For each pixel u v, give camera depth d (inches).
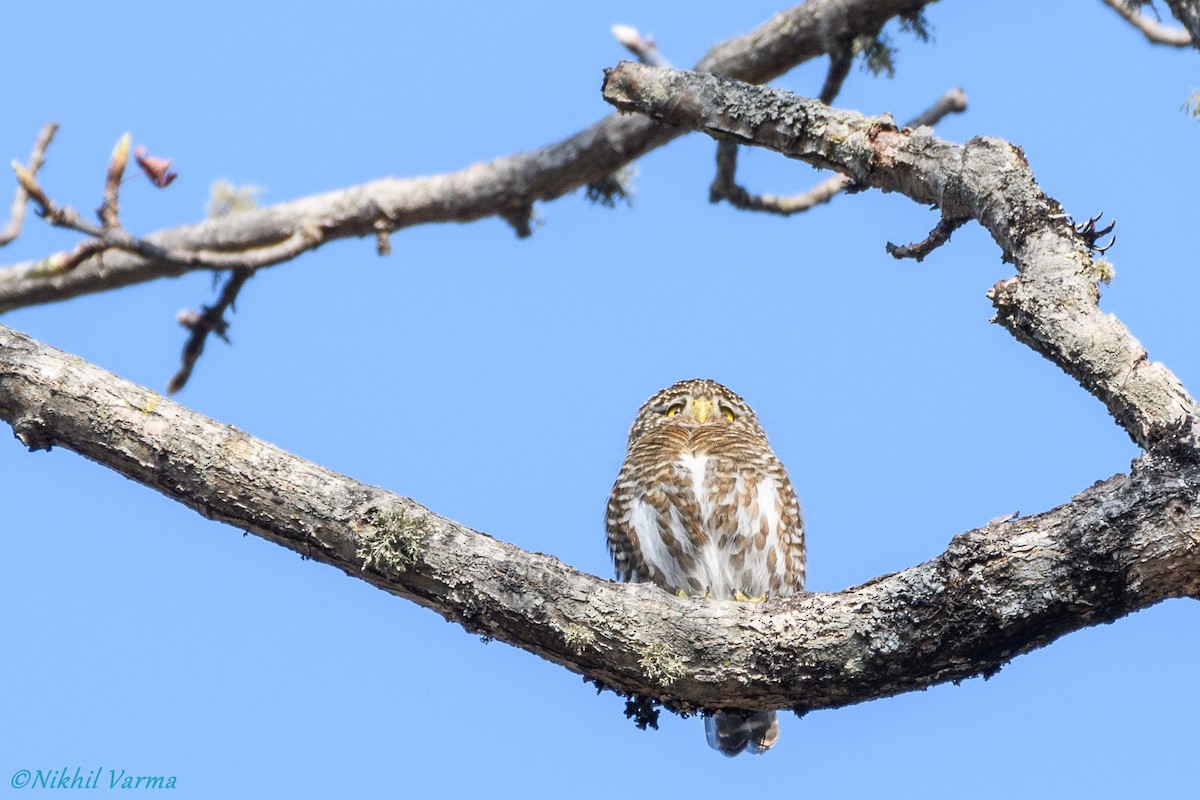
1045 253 360.8
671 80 445.7
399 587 341.1
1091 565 297.4
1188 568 290.8
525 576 338.0
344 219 610.2
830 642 325.4
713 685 336.5
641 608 338.0
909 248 418.9
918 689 329.7
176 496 342.3
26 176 471.2
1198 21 413.4
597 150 596.4
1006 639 311.3
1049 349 340.5
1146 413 320.5
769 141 436.8
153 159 499.2
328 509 337.4
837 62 571.5
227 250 613.0
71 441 342.3
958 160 399.5
